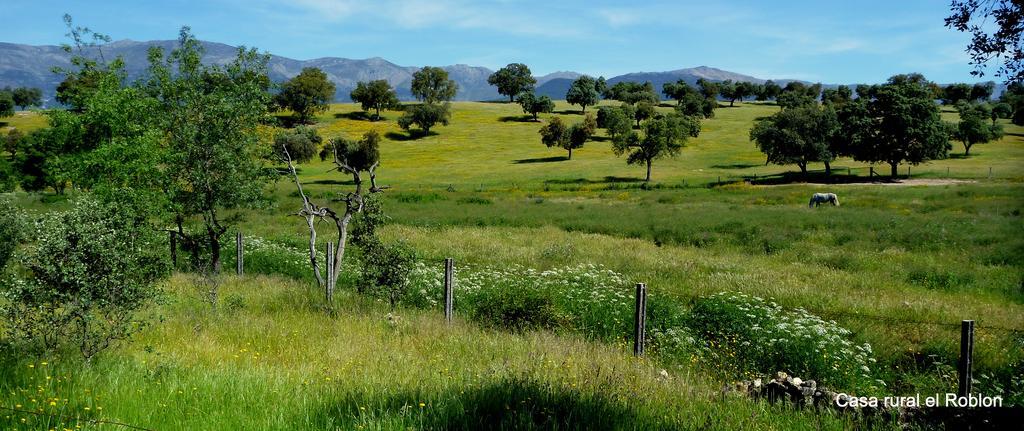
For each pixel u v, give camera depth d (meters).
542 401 6.56
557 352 9.77
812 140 82.44
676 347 10.52
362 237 15.30
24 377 6.87
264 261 22.30
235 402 6.46
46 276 8.29
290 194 61.41
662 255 25.41
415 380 7.59
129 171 18.78
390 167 108.12
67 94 20.64
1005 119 156.75
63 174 19.73
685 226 34.66
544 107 180.25
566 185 76.94
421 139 147.88
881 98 79.69
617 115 143.38
